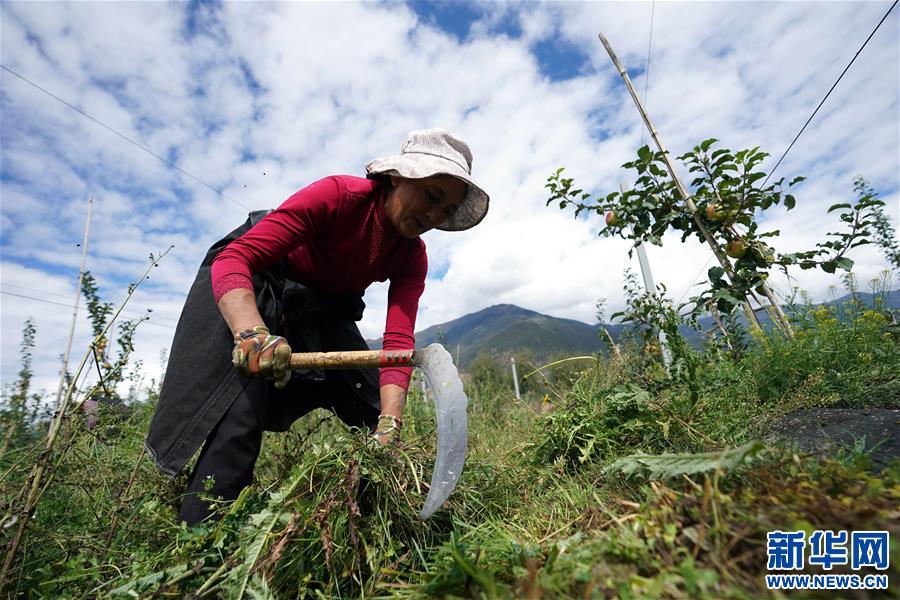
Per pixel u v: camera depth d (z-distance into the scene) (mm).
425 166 1856
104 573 1506
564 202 4633
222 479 1745
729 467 1064
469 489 1934
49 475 1630
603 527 1233
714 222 3887
